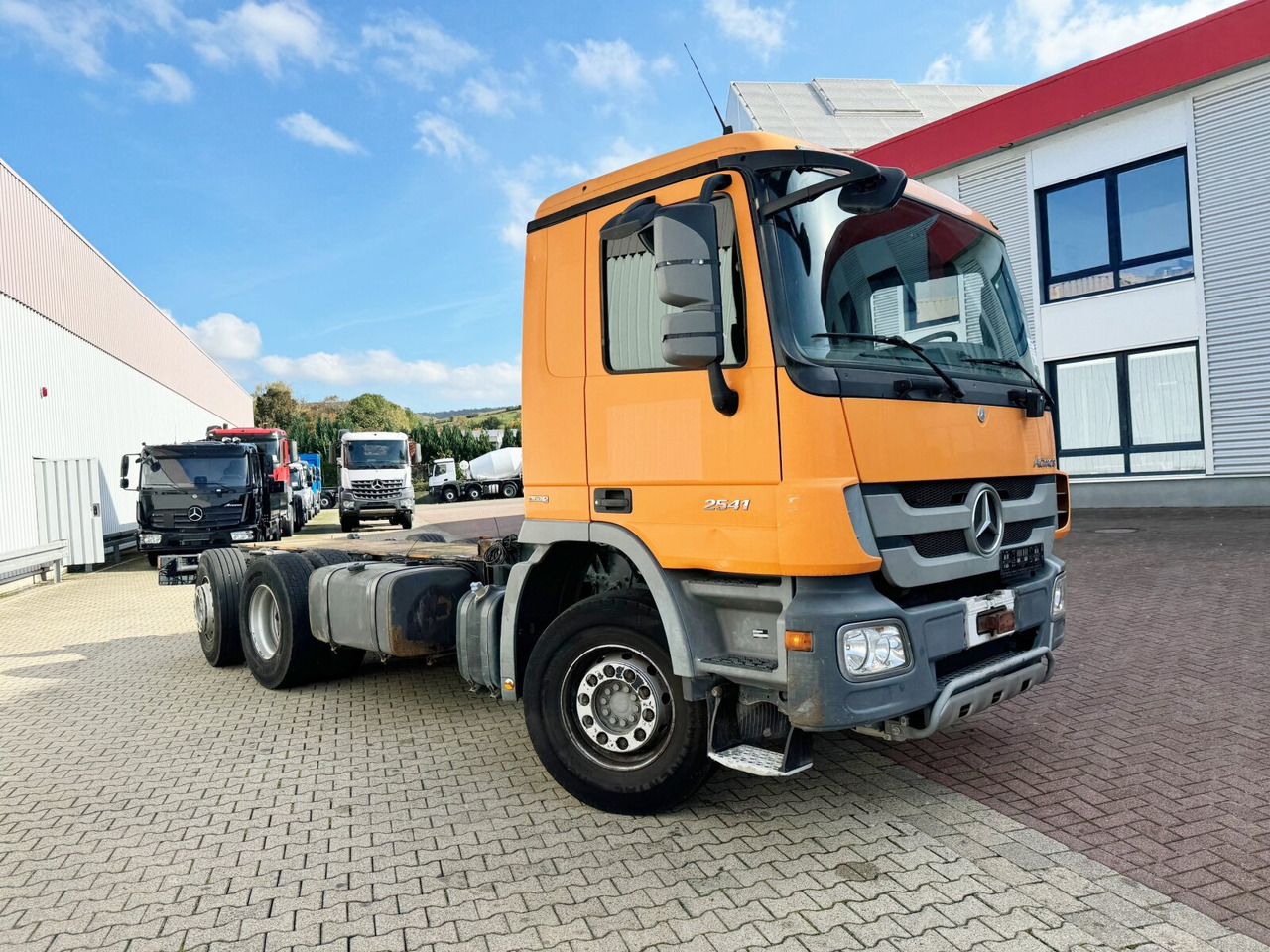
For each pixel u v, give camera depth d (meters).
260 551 7.09
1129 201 15.46
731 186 3.38
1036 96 16.19
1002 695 3.63
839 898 3.03
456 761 4.71
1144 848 3.32
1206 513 13.78
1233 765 4.08
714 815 3.82
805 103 24.62
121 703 6.29
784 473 3.17
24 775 4.75
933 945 2.72
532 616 4.30
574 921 2.96
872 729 3.47
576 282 3.99
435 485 47.66
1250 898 2.93
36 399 16.89
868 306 3.51
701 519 3.43
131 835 3.87
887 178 3.15
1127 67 14.95
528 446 4.19
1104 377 16.05
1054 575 4.02
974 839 3.46
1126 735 4.55
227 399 48.94
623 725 3.87
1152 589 8.28
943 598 3.51
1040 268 16.73
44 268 17.67
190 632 9.45
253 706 6.06
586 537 3.88
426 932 2.93
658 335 3.62
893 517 3.22
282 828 3.88
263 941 2.92
